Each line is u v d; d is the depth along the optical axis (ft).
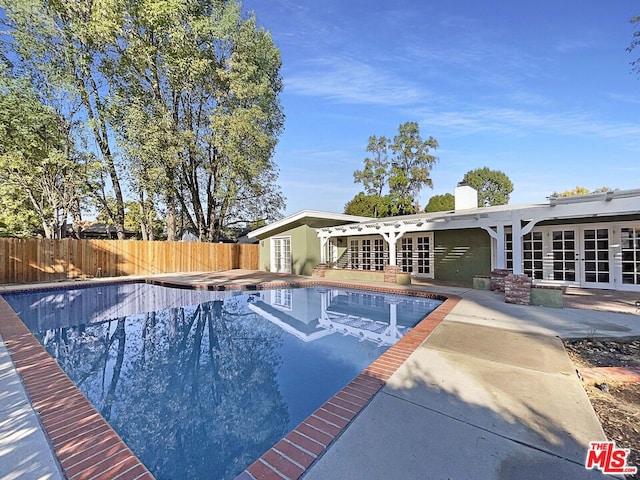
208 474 9.89
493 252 44.14
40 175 52.95
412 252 53.83
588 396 11.34
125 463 8.07
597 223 37.81
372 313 31.71
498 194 138.72
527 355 15.37
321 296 40.73
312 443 8.68
